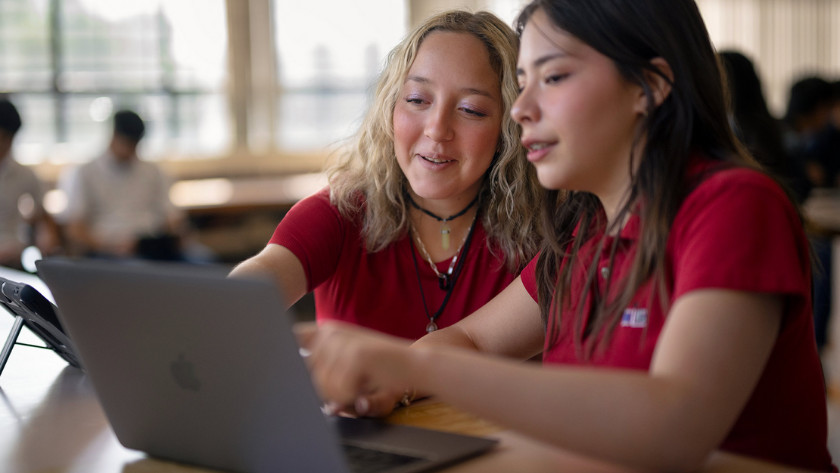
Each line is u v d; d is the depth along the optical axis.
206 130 7.11
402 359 0.98
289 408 1.00
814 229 3.96
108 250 5.21
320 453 1.00
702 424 0.94
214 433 1.08
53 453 1.21
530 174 1.74
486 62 1.69
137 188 5.41
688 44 1.14
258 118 7.22
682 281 1.03
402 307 1.80
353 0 7.37
